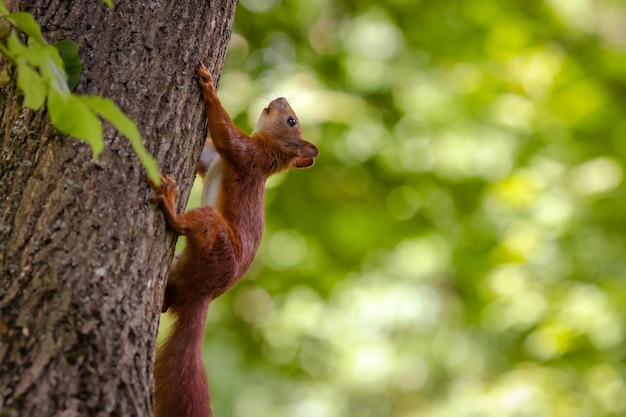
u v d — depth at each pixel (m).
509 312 14.73
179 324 5.88
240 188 6.80
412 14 14.76
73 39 5.12
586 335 14.27
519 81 15.00
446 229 14.61
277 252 14.34
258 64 14.00
